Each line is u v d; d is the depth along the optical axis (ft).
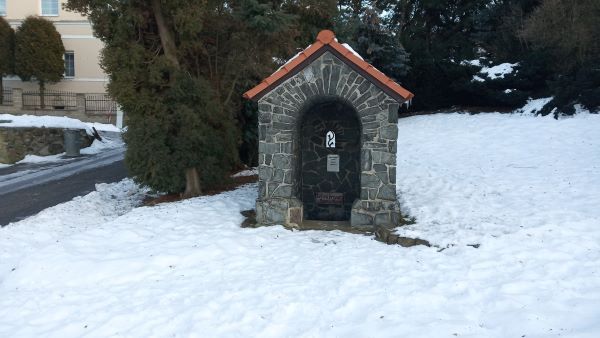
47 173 54.85
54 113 94.12
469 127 57.77
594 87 53.88
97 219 35.65
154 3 36.37
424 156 48.08
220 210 33.55
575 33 55.67
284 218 30.07
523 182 35.37
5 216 37.19
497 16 81.05
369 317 17.21
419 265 21.80
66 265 23.85
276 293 19.81
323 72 29.14
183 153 37.78
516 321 15.74
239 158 53.67
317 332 16.55
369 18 69.15
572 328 14.94
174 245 26.18
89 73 102.22
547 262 20.52
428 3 89.10
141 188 43.50
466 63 70.95
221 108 40.22
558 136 48.26
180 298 20.10
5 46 93.40
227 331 17.11
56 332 17.88
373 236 27.40
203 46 40.81
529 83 62.64
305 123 33.78
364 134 29.19
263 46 43.80
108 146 75.51
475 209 29.53
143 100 36.58
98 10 36.52
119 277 22.76
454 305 17.69
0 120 66.74
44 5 101.60
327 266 22.56
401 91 28.17
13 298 21.16
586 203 28.43
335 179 33.83
